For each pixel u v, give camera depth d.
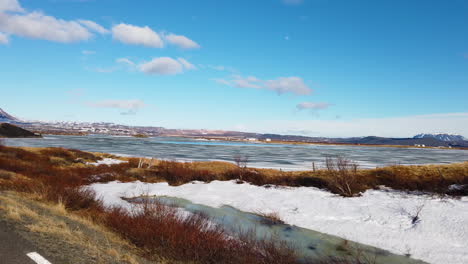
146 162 34.06
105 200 14.57
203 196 18.59
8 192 10.52
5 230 5.04
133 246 6.88
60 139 126.88
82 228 7.05
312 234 11.56
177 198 18.14
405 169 24.47
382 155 85.19
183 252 6.85
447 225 11.30
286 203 16.27
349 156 73.31
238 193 19.38
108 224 8.49
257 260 7.18
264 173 26.34
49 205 9.60
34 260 4.04
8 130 105.00
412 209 13.65
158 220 8.12
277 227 12.41
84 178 22.28
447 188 18.36
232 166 33.91
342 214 13.82
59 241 5.14
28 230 5.34
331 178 20.27
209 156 57.41
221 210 15.34
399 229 11.60
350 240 10.86
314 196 17.67
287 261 7.42
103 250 5.49
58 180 18.28
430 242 10.21
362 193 18.23
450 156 89.75
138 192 19.14
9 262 3.83
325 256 9.09
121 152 61.75
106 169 27.23
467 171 22.08
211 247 7.20
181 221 8.69
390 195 17.25
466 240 10.01
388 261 9.00
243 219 13.54
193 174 25.59
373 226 12.09
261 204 16.20
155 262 6.12
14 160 24.34
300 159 55.19
